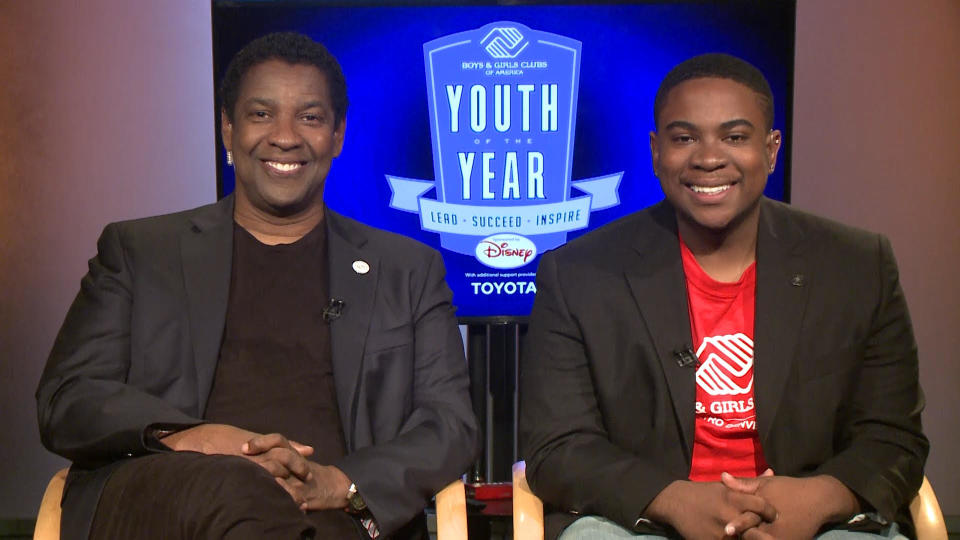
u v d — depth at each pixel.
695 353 1.97
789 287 1.98
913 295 3.68
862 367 2.03
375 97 2.98
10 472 3.65
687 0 2.95
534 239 3.02
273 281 2.14
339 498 1.90
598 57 2.97
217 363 2.08
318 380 2.10
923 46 3.65
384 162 2.99
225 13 2.93
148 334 2.06
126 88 3.65
